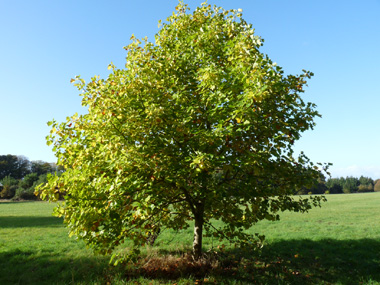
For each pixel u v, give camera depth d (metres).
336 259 9.22
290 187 7.57
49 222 20.48
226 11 8.73
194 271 7.69
